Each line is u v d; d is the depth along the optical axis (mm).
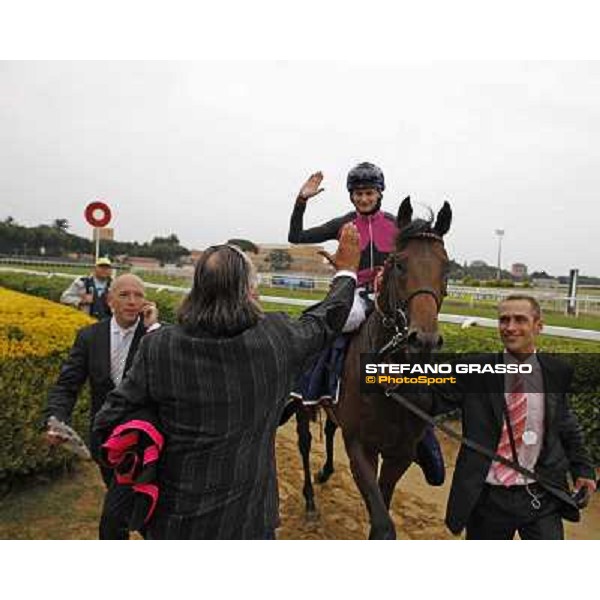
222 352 1737
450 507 2496
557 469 2396
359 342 3010
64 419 2752
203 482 1757
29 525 3568
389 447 2941
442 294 2725
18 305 6535
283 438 5852
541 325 2457
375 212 3344
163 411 1775
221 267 1772
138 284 2859
